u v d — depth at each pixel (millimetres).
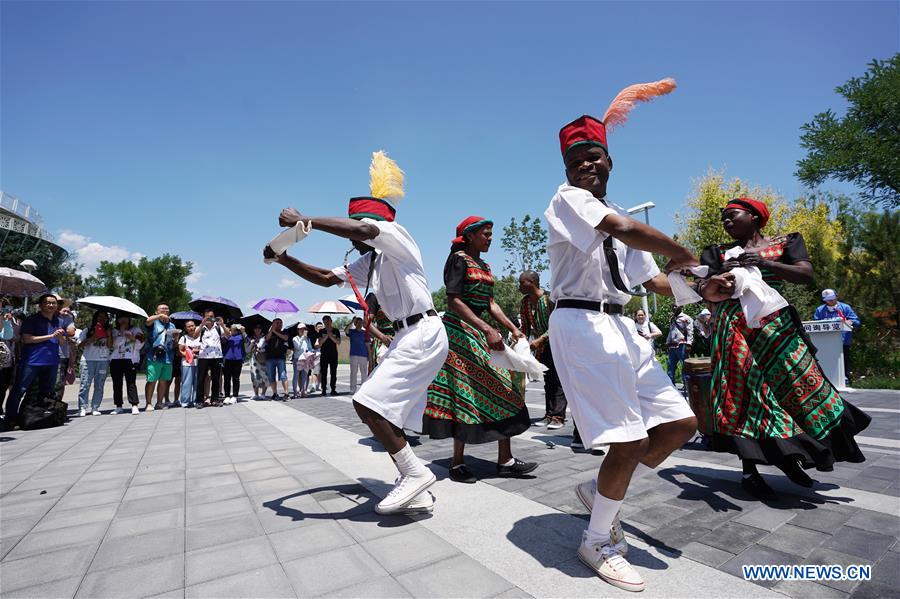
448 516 2836
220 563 2223
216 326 10445
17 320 7766
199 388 9672
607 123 2395
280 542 2463
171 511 2980
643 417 2195
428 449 4980
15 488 3605
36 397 6938
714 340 3223
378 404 2744
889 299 11633
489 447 5000
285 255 2830
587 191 2072
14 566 2223
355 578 2061
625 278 2398
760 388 2986
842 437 2898
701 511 2852
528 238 41938
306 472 3943
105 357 8883
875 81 19000
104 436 6148
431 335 2904
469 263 3705
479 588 1966
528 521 2742
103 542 2494
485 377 3660
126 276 46312
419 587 1976
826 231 23984
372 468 4082
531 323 5875
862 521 2619
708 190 25859
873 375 10898
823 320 9430
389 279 2965
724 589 1944
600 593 1921
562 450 4738
